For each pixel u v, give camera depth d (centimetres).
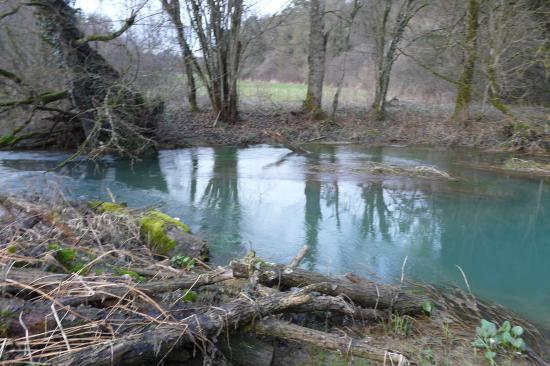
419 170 1120
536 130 1373
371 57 1989
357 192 973
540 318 503
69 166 1127
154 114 1370
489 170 1163
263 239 713
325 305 409
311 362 372
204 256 594
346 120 1819
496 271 630
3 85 1125
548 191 995
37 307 329
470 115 1700
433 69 1842
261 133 1595
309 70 1802
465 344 411
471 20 1523
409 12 1695
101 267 457
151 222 621
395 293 459
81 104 1175
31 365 287
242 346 361
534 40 1393
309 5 1741
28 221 555
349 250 685
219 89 1692
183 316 353
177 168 1156
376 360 369
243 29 1683
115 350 302
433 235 758
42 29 1109
